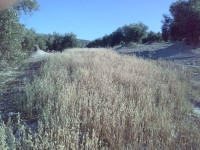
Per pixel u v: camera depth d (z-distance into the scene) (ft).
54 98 19.84
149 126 15.52
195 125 17.62
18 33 26.61
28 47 58.08
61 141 13.39
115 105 17.21
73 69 31.22
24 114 18.66
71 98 18.66
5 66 28.78
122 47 107.04
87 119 15.88
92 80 23.98
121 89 21.12
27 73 36.55
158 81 27.78
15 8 29.04
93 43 150.20
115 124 15.38
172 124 16.60
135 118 15.83
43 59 48.80
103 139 14.83
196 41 63.41
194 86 31.09
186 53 62.80
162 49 74.28
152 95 22.34
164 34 86.69
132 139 14.82
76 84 22.62
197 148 14.23
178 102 22.81
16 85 28.48
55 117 15.71
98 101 18.33
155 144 14.37
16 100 21.27
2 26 24.97
